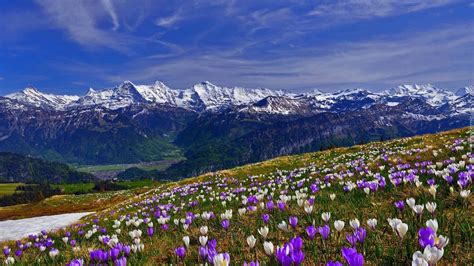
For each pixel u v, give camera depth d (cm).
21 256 1205
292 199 1264
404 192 1031
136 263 704
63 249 1228
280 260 411
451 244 561
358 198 1073
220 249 782
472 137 2147
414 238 595
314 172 2392
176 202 2373
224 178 4059
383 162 2005
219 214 1302
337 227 580
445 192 896
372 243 616
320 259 582
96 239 1373
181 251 664
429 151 2028
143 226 1380
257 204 1362
